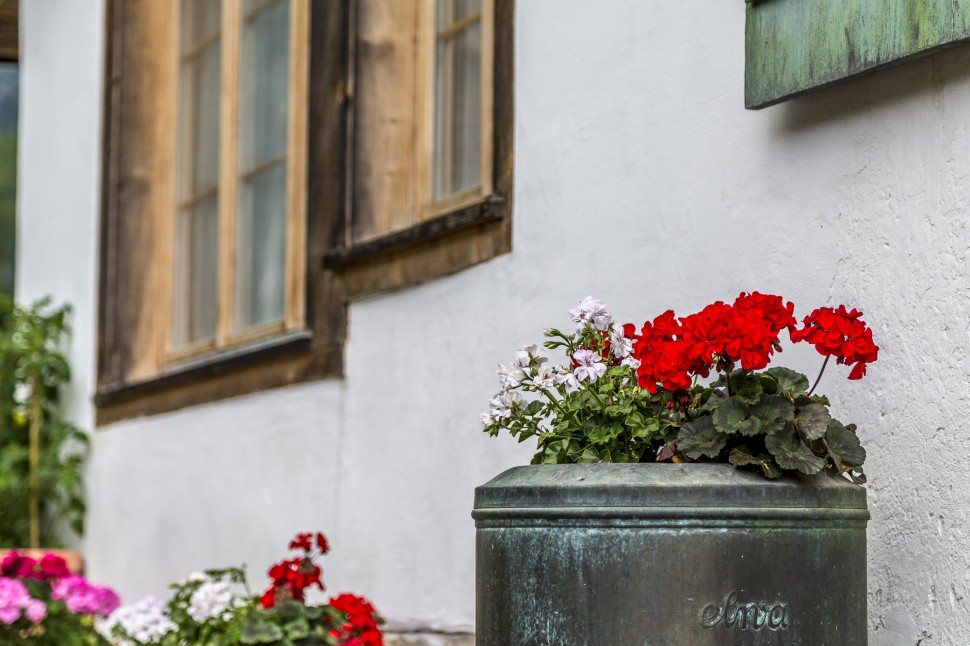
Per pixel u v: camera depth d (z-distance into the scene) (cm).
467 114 537
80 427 848
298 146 643
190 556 700
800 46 339
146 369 794
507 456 471
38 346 848
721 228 381
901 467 316
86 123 860
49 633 628
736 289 374
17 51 658
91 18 859
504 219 484
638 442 302
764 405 279
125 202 805
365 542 556
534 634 275
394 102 575
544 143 464
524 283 470
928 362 311
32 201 942
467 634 487
